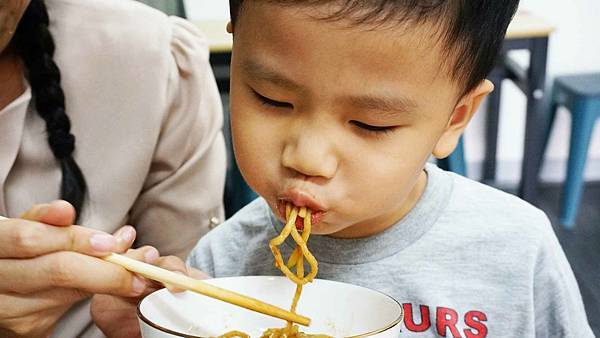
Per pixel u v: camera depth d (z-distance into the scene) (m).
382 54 0.66
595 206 3.51
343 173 0.71
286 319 0.72
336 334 0.76
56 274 0.72
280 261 0.73
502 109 3.63
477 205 0.95
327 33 0.66
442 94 0.73
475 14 0.74
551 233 0.97
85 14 1.13
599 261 2.94
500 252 0.92
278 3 0.67
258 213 1.01
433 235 0.92
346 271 0.92
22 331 0.78
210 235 1.07
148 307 0.72
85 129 1.12
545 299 0.94
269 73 0.69
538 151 3.35
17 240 0.72
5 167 1.04
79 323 1.10
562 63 3.60
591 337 0.97
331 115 0.69
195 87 1.18
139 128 1.13
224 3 3.39
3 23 0.92
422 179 0.94
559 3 3.52
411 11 0.67
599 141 3.79
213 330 0.77
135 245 1.27
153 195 1.21
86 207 1.12
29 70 1.05
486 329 0.89
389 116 0.69
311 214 0.73
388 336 0.66
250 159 0.74
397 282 0.91
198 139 1.22
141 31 1.15
